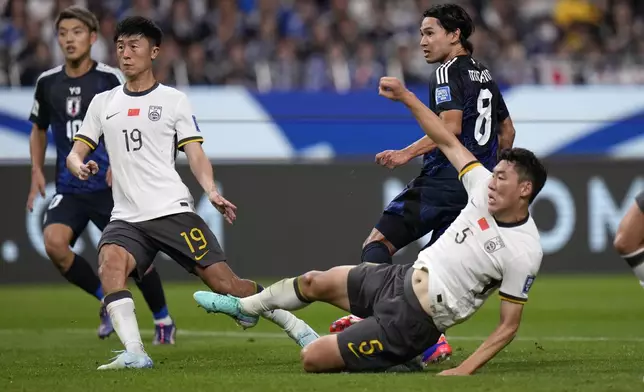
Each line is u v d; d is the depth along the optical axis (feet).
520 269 65.77
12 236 159.22
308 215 164.76
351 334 67.92
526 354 84.07
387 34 204.03
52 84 98.17
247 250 163.22
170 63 180.96
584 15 220.43
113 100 78.18
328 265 164.86
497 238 65.98
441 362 77.20
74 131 97.66
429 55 81.66
